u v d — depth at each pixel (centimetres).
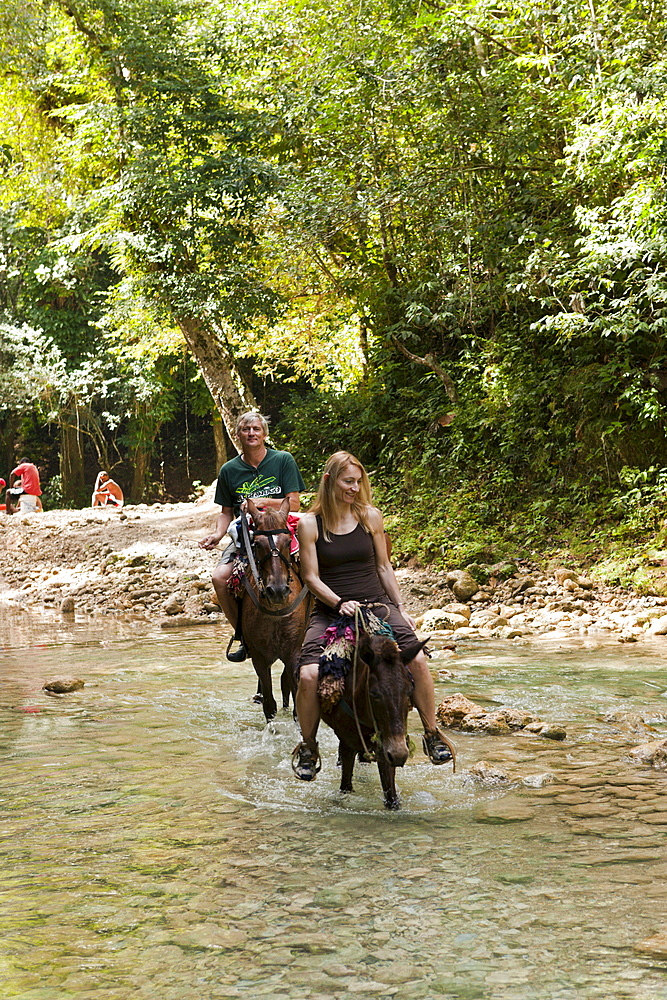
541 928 383
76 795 584
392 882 434
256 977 350
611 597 1267
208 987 343
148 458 4316
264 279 2177
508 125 1557
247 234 2180
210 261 2223
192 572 1727
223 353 2367
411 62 1570
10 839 506
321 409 2288
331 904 412
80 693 899
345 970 353
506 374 1756
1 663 1080
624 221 1308
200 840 499
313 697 563
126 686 930
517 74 1503
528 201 1602
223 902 417
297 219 1877
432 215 1742
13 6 2339
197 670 1014
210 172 2078
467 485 1734
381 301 2075
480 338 1883
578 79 1343
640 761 623
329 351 2569
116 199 2152
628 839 480
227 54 2117
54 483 4047
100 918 404
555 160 1568
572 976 343
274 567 677
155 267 2234
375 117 1717
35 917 406
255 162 2055
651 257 1312
